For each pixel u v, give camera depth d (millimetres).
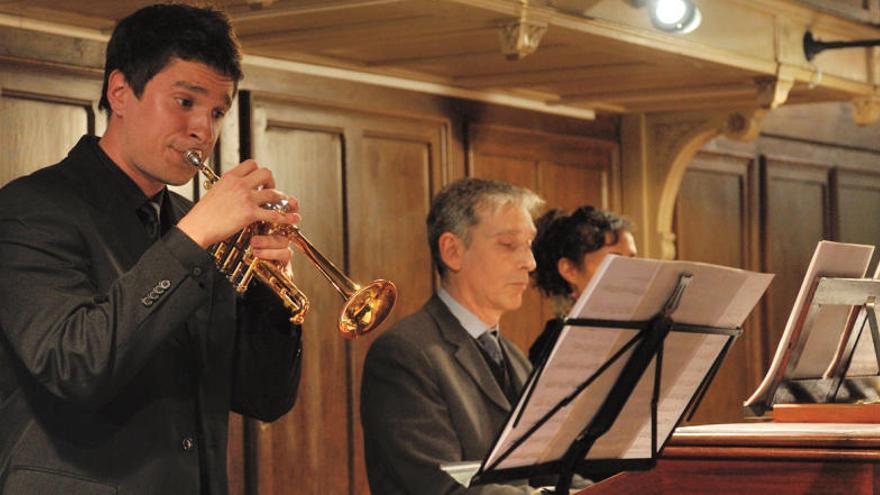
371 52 5832
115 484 3053
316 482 5902
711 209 8398
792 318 4133
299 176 5883
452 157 6652
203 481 3248
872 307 4215
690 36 5906
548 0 5125
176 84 3123
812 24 6723
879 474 3459
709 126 7406
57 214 3064
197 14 3191
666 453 3729
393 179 6332
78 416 3057
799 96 7250
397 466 3965
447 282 4344
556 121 7266
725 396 8469
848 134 9742
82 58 5031
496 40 5559
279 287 3268
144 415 3115
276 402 3439
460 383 4121
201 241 2959
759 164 8852
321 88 5980
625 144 7660
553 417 3326
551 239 5359
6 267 2992
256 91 5691
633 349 3332
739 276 3443
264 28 5184
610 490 3680
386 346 4105
